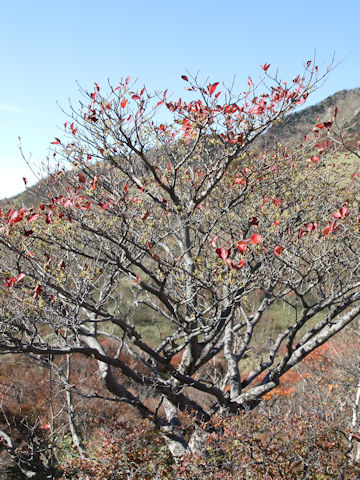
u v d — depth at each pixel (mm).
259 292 11000
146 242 4926
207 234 5668
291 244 4867
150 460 5332
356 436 5480
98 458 5316
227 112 5809
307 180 6977
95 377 11867
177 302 5121
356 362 10133
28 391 10148
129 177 5934
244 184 6391
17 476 8930
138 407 6355
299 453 4824
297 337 16078
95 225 4828
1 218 4250
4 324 4137
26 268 5008
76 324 4711
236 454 4695
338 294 5262
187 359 6215
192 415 5914
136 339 5316
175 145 6773
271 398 9852
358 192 6430
